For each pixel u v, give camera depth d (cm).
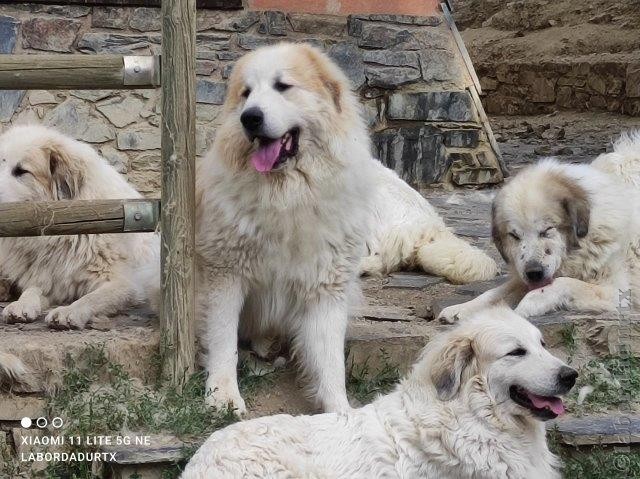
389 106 613
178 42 313
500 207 371
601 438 304
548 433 304
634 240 374
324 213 313
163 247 318
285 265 317
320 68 318
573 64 1045
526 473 268
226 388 310
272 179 308
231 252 317
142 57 316
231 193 313
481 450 265
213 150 324
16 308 344
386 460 264
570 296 357
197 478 256
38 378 311
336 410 308
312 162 310
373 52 609
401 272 454
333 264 319
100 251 364
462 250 436
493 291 376
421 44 616
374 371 336
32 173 358
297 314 328
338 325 321
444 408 267
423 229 456
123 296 353
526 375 262
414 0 615
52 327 337
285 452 260
